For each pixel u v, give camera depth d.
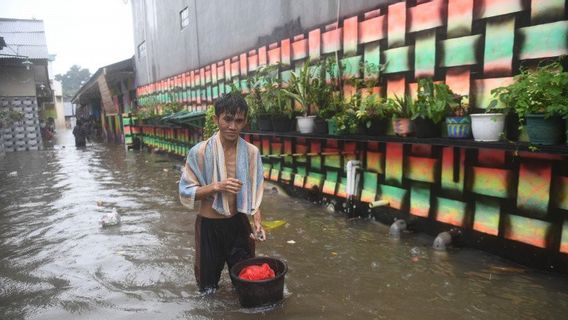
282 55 7.08
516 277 3.57
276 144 7.60
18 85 19.64
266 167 8.04
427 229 4.74
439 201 4.55
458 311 3.05
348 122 5.12
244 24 8.27
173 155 14.02
